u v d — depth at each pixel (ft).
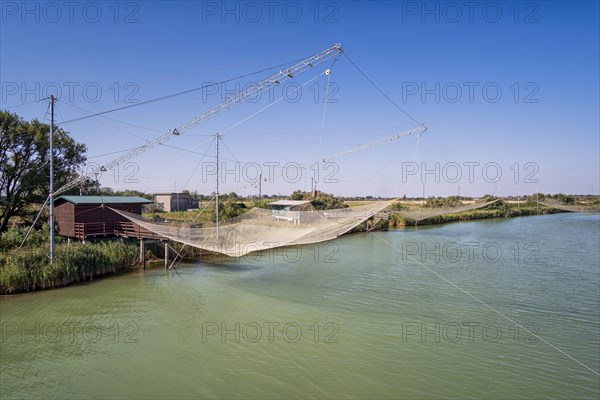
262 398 36.37
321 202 173.78
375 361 43.24
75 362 43.68
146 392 37.58
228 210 143.74
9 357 44.93
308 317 57.16
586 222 203.41
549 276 81.15
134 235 92.58
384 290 71.26
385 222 175.42
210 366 42.52
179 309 61.11
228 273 86.38
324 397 36.40
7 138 109.09
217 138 97.14
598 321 54.75
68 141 128.88
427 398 36.24
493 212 231.50
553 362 42.96
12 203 110.73
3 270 68.90
